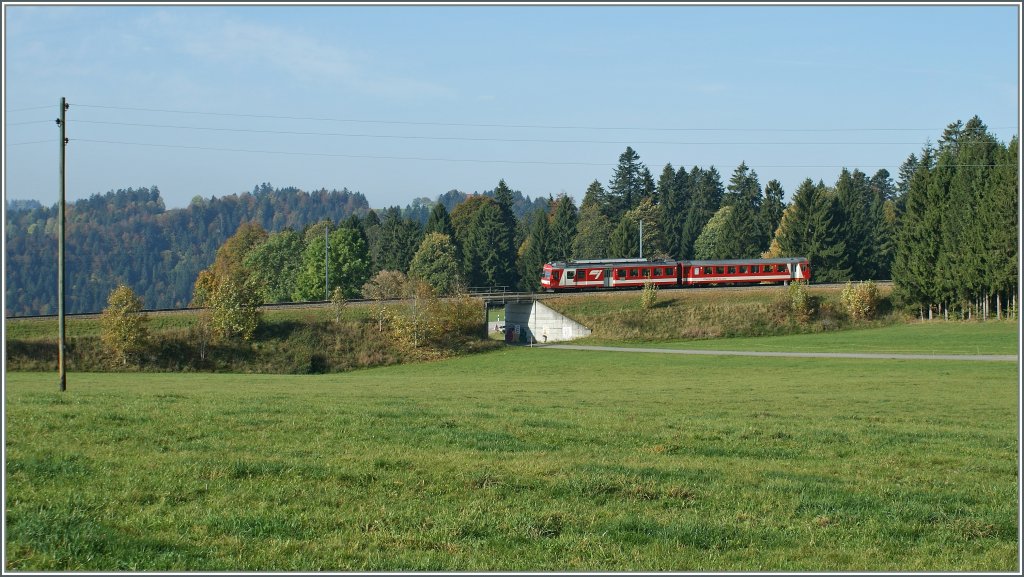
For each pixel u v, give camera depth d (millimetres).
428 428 25172
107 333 75250
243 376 67938
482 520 16406
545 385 52594
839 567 14711
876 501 18297
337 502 17312
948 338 88562
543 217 160000
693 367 70000
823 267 137750
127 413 26047
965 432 27938
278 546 14891
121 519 15836
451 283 142125
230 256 163625
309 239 158500
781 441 25125
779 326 101125
